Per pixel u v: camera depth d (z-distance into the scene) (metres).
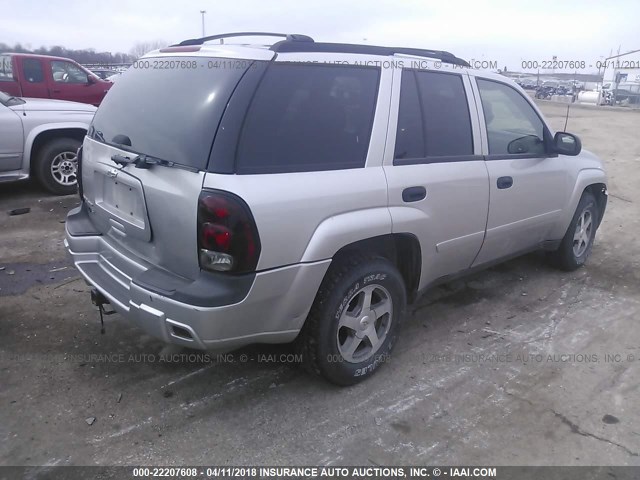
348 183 2.84
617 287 4.77
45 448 2.63
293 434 2.79
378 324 3.31
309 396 3.09
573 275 5.02
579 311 4.27
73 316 3.89
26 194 7.21
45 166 6.99
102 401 2.99
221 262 2.47
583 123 20.44
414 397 3.12
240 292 2.51
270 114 2.63
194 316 2.47
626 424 2.93
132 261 2.90
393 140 3.11
